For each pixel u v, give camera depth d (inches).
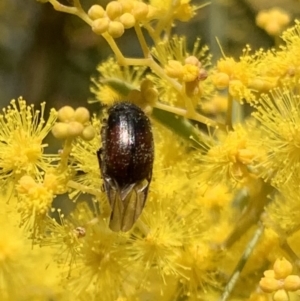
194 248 3.4
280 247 3.4
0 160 3.3
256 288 3.4
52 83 5.5
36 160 3.3
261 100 3.3
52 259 3.5
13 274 3.6
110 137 3.2
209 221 3.6
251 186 3.4
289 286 3.1
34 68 5.5
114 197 3.1
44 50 5.5
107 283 3.4
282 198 3.5
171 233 3.4
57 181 3.2
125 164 3.1
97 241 3.4
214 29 4.7
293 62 3.3
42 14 5.4
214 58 4.6
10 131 3.3
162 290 3.4
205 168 3.4
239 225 3.4
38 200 3.2
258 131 3.4
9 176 3.3
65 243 3.3
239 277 3.4
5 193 3.6
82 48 5.5
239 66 3.3
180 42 3.5
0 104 5.4
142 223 3.4
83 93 5.4
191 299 3.5
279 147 3.3
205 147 3.4
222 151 3.3
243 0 4.8
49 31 5.5
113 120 3.2
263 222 3.4
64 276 3.4
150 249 3.4
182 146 3.5
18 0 5.8
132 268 3.4
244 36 4.7
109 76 3.7
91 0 5.0
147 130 3.2
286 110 3.3
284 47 3.4
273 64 3.3
